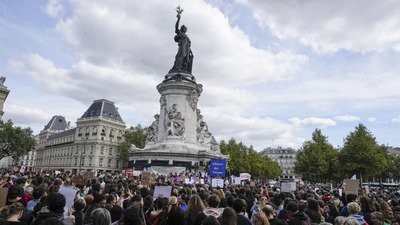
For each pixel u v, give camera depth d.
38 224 6.38
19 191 9.80
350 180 20.44
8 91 85.12
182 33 56.19
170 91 52.00
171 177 36.31
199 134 54.12
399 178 111.19
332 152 81.00
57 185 13.78
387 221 10.67
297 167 84.88
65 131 140.50
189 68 55.41
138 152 49.75
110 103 130.38
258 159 115.38
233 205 9.18
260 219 7.93
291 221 9.31
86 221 8.80
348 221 7.17
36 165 162.50
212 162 31.33
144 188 14.16
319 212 10.62
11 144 84.88
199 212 9.18
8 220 7.07
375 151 72.06
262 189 22.55
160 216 9.76
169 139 49.66
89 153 119.81
